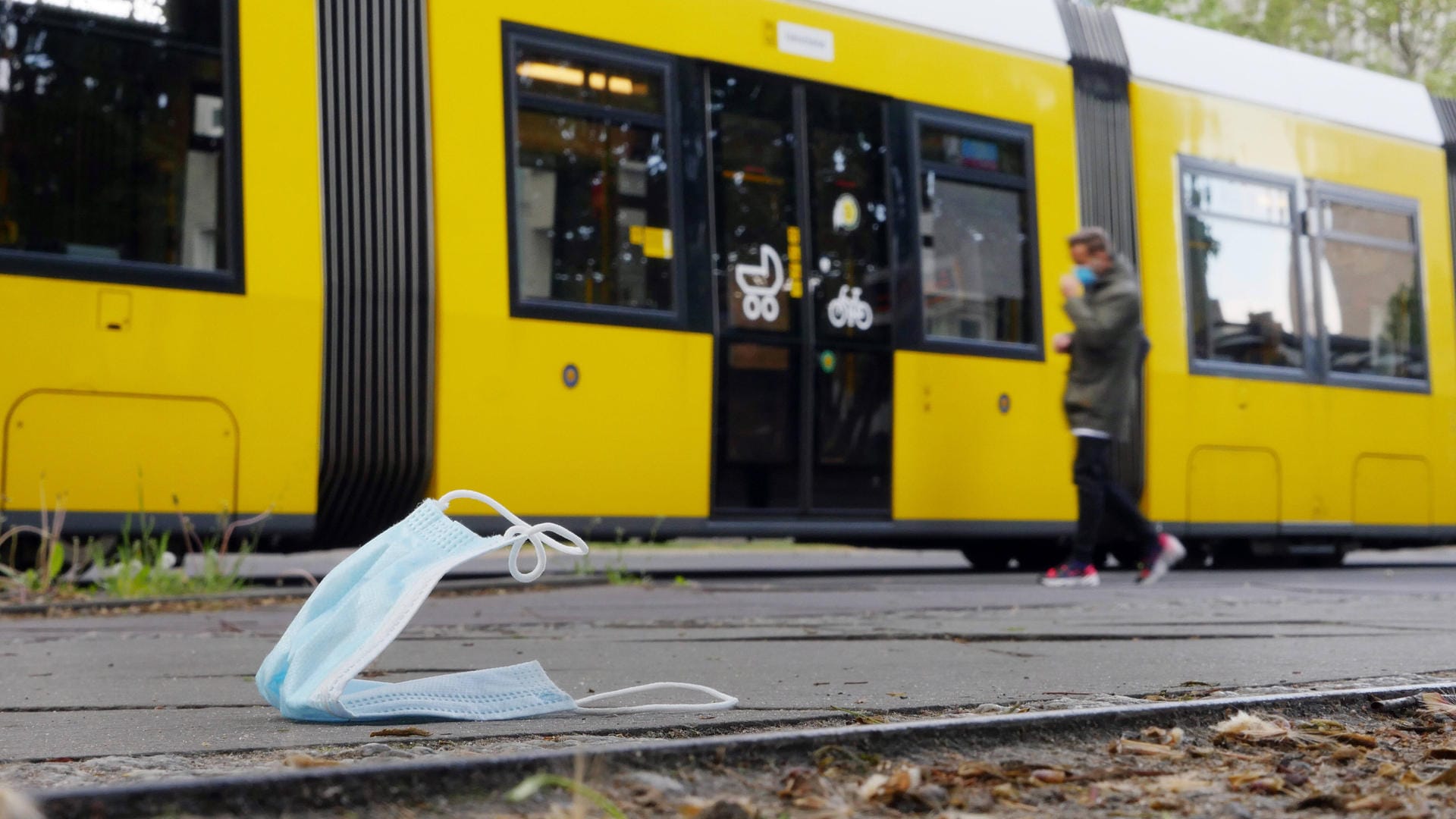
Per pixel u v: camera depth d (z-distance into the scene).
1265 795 1.99
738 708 2.88
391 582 2.46
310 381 7.24
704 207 8.58
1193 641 4.71
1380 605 6.64
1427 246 12.17
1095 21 10.63
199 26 7.11
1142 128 10.57
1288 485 11.02
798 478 8.80
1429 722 2.70
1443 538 12.02
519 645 4.53
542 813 1.67
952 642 4.66
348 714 2.44
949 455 9.45
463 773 1.73
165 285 6.88
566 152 8.11
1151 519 10.30
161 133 6.96
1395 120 12.15
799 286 8.90
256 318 7.12
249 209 7.14
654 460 8.27
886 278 9.28
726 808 1.69
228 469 7.02
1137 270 10.41
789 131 8.98
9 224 6.55
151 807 1.52
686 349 8.41
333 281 7.32
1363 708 2.82
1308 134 11.50
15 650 4.39
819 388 8.92
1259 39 20.36
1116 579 9.63
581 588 7.94
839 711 2.79
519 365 7.84
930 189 9.54
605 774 1.85
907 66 9.54
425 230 7.62
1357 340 11.58
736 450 8.59
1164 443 10.35
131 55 6.92
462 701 2.56
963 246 9.67
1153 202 10.52
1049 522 9.91
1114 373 8.42
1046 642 4.70
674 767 1.92
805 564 14.45
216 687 3.35
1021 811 1.83
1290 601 7.00
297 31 7.35
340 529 7.67
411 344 7.55
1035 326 9.94
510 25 7.97
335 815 1.61
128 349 6.78
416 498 7.67
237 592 6.64
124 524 6.73
